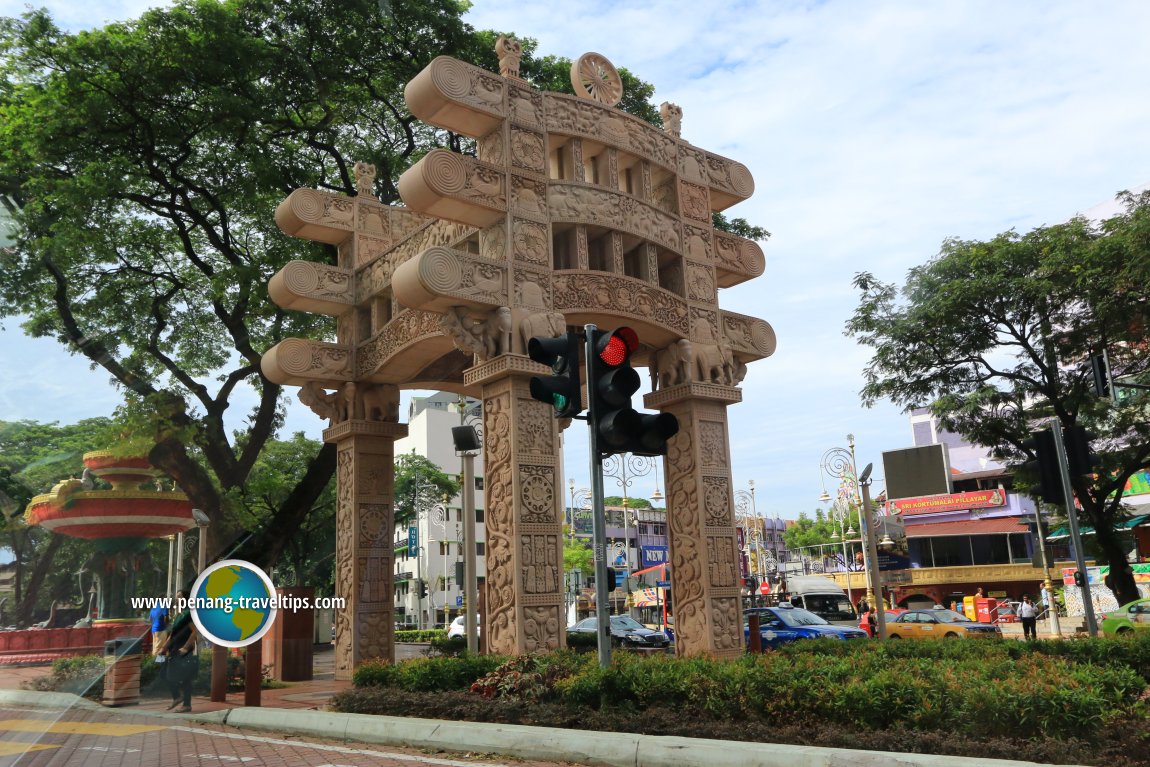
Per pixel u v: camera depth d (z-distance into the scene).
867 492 20.02
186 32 18.59
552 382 8.32
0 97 17.12
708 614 16.00
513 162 15.16
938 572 44.69
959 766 6.18
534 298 14.89
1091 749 6.65
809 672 8.56
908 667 8.77
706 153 18.70
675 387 16.95
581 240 15.76
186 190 19.98
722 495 16.94
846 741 7.34
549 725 9.16
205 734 10.20
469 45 22.06
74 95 17.48
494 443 14.64
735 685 8.52
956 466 48.72
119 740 9.63
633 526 67.62
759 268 19.14
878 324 23.36
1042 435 13.34
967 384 23.30
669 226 17.33
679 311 17.09
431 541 56.12
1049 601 33.22
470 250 16.25
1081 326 21.27
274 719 10.86
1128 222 19.97
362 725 9.85
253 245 21.58
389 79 22.31
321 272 17.72
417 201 14.36
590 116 16.45
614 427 8.12
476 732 8.76
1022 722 7.04
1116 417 22.78
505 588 13.99
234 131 19.62
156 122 18.92
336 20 20.64
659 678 9.09
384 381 17.91
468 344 14.36
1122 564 22.69
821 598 33.66
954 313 21.80
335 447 19.30
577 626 27.09
